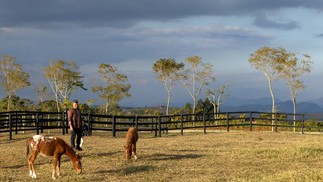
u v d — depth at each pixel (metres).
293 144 22.06
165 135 26.92
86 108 44.09
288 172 13.01
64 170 14.23
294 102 50.50
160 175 13.62
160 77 59.81
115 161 16.03
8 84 51.03
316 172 12.98
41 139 12.97
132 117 25.64
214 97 56.56
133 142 16.59
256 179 12.34
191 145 21.16
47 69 53.34
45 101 52.50
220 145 21.42
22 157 16.72
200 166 15.30
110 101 56.09
